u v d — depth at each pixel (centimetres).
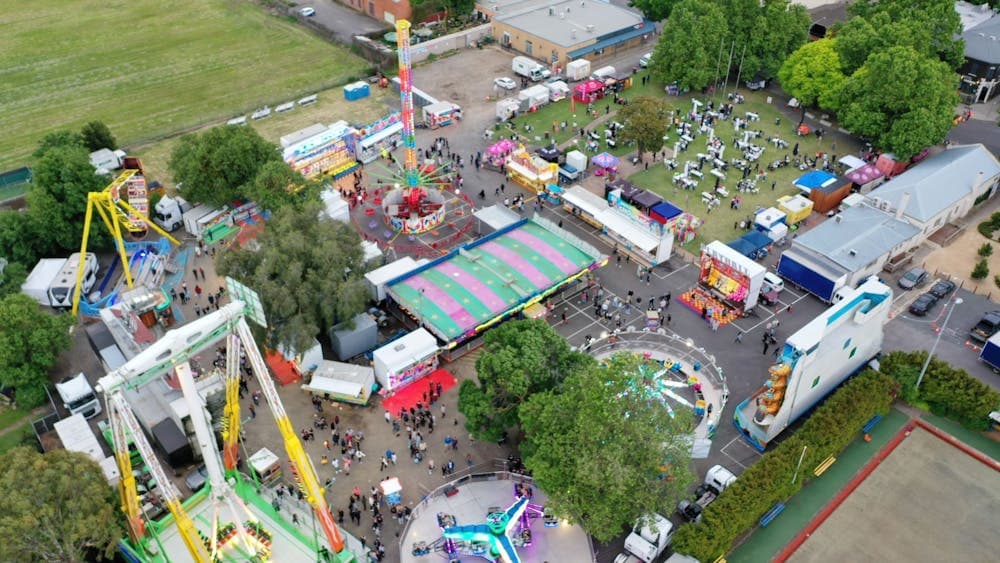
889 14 16938
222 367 10650
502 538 8194
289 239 10656
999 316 11269
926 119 14188
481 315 11150
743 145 15725
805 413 10056
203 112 17138
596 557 8488
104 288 12362
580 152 15700
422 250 13150
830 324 9506
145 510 8738
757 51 17662
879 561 8462
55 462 7856
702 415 10056
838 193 14112
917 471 9475
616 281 12538
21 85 18175
